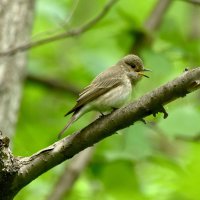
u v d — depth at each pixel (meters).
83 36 18.03
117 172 14.14
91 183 14.74
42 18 16.91
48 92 17.36
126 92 10.27
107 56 16.50
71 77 17.48
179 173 14.57
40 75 16.91
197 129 12.43
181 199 14.88
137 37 14.07
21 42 12.46
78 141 8.12
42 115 17.23
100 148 14.45
